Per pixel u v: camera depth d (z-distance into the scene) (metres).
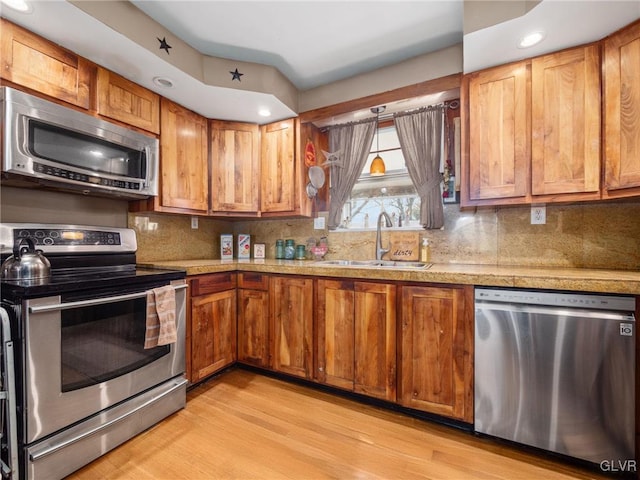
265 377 2.26
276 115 2.42
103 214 2.05
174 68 1.75
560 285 1.35
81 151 1.61
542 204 1.76
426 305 1.66
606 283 1.27
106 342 1.46
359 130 2.51
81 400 1.35
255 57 2.01
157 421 1.67
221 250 2.79
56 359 1.27
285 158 2.49
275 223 2.94
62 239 1.70
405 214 2.45
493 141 1.73
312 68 2.14
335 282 1.94
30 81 1.43
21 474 1.18
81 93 1.63
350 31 1.76
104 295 1.45
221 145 2.48
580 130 1.53
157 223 2.40
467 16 1.45
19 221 1.67
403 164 2.46
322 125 2.66
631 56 1.38
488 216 2.08
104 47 1.56
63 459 1.28
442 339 1.62
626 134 1.40
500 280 1.47
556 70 1.58
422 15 1.63
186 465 1.37
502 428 1.48
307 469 1.34
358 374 1.86
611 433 1.28
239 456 1.42
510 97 1.69
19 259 1.35
